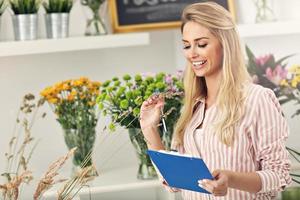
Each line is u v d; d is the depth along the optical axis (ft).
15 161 11.67
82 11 11.68
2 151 11.66
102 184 10.81
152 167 10.88
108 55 12.14
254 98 8.39
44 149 11.81
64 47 11.09
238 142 8.39
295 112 11.99
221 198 8.63
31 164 11.76
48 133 11.82
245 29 11.51
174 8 12.04
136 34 11.49
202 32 8.44
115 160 11.93
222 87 8.43
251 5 12.21
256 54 12.15
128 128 10.54
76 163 11.00
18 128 11.69
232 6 12.03
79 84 10.87
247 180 7.97
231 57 8.44
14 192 8.16
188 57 8.64
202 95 8.95
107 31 11.58
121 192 12.21
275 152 8.31
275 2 12.14
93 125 11.00
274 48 12.20
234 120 8.34
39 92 11.80
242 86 8.50
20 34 11.02
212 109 8.69
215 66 8.55
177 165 7.61
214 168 8.54
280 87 11.30
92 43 11.23
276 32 11.54
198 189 7.80
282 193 11.23
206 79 8.74
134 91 10.32
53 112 11.20
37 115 11.76
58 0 11.09
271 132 8.32
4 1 11.05
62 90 10.89
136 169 11.68
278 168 8.24
